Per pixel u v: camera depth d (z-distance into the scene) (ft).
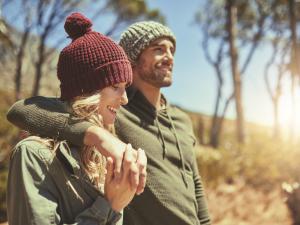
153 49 7.67
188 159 7.79
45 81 49.60
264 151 35.42
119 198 4.41
